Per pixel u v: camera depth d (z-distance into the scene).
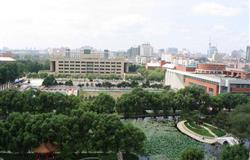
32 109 135.25
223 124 139.50
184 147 113.44
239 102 171.00
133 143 92.38
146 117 165.62
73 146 90.38
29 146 87.50
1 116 136.38
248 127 102.50
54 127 89.56
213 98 173.38
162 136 127.75
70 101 137.50
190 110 169.12
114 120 94.19
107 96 155.75
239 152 87.00
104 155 94.69
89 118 93.12
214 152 108.38
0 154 93.19
